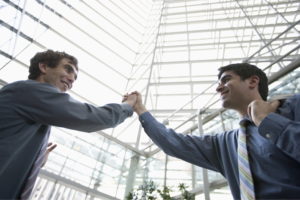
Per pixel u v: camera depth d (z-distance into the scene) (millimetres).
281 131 700
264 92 1129
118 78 9836
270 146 792
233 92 1096
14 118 835
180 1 12805
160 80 9609
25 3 7137
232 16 10547
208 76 9273
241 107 1102
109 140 6250
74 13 9664
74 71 1211
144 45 11500
